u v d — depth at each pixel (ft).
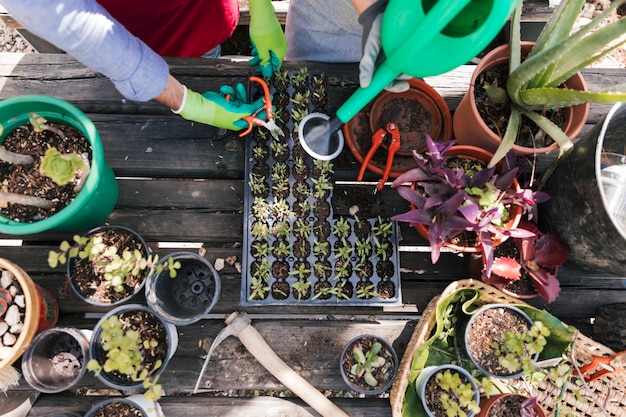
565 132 4.18
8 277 3.95
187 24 5.17
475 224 3.68
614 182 4.06
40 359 3.91
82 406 4.16
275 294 4.27
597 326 4.43
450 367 3.91
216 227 4.53
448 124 4.55
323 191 4.38
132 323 4.09
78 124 4.04
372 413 4.27
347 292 4.32
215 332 4.34
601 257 3.85
